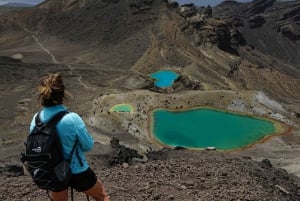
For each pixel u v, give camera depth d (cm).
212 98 17025
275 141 13975
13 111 16325
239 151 13138
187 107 16362
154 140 13750
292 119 16225
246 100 16900
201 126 15125
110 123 14288
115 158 3534
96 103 16362
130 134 13738
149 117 15288
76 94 18825
